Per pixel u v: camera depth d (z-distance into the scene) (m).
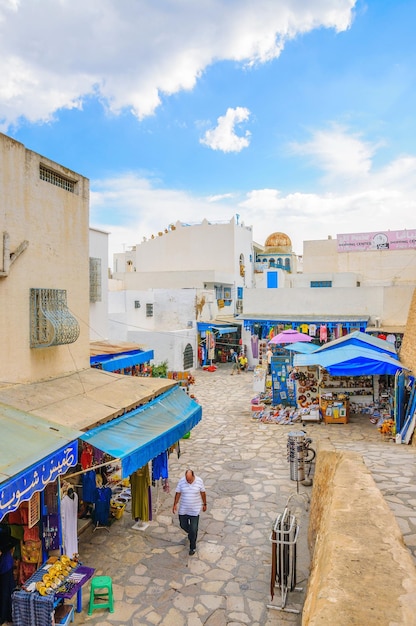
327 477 7.26
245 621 6.06
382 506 4.85
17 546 6.64
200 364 30.12
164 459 9.44
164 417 9.00
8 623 5.96
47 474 5.78
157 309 29.44
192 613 6.24
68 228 9.55
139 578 7.08
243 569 7.29
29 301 8.24
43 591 5.64
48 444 6.10
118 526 8.84
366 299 21.94
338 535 4.17
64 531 6.82
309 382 16.72
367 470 6.28
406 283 28.75
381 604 3.06
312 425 15.17
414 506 5.66
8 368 7.76
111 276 36.66
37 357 8.49
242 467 11.79
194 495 7.85
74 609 6.26
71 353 9.73
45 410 7.30
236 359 29.56
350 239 29.69
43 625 5.53
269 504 9.62
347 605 3.05
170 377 21.72
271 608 6.29
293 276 28.36
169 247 38.66
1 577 6.02
